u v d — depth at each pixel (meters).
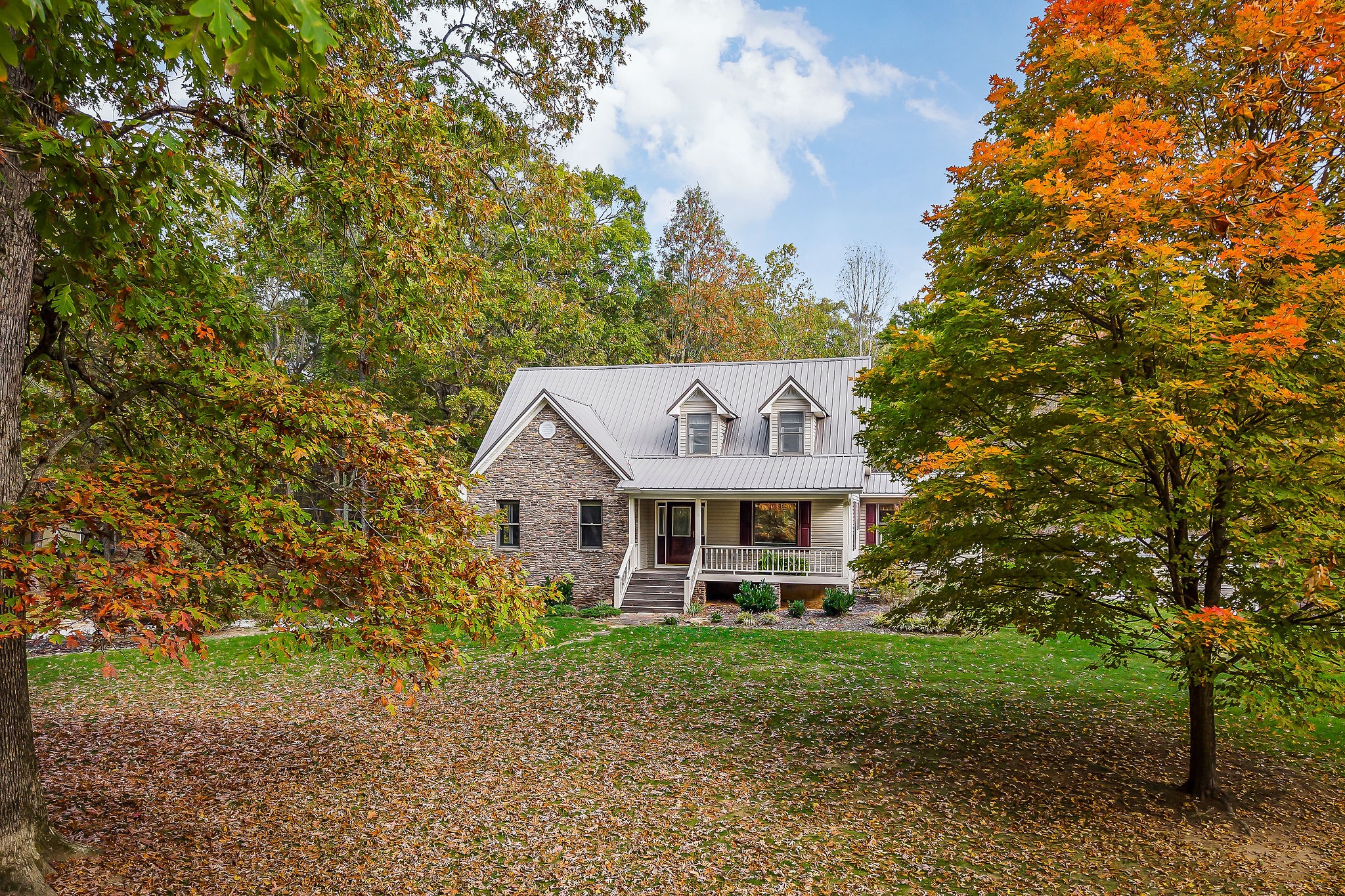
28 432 8.38
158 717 13.06
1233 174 7.43
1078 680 15.62
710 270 47.16
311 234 10.39
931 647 18.30
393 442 7.80
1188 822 9.27
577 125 11.90
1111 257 8.34
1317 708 7.99
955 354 9.41
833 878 7.94
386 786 10.09
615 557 25.64
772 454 26.33
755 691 14.75
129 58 6.06
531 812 9.40
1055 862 8.30
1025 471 8.83
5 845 6.66
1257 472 8.05
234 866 7.82
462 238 12.80
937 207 10.98
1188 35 10.09
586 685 15.07
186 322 7.38
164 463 7.95
